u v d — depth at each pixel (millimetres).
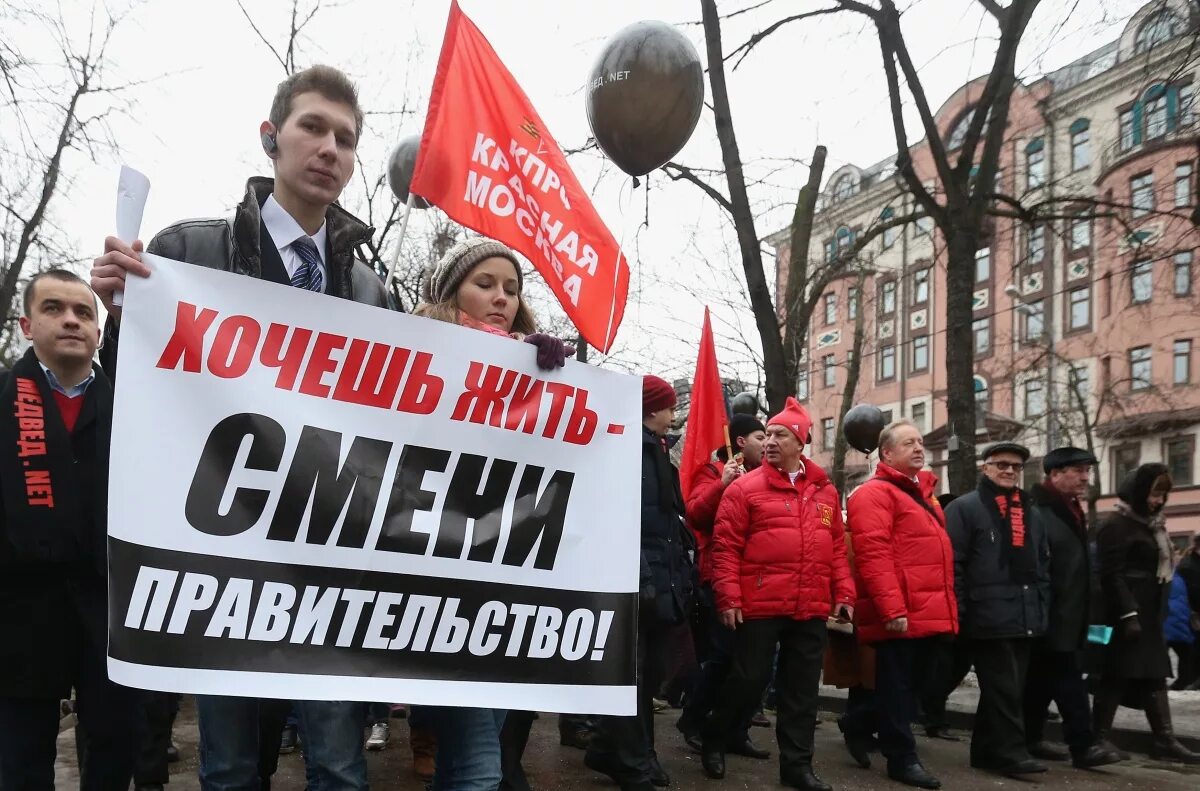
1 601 2775
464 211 3607
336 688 2369
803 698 5113
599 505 2834
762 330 10641
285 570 2357
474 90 3697
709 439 6223
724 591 5062
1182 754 6250
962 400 10430
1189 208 11898
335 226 2734
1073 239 12812
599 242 3984
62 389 2973
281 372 2422
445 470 2613
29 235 14367
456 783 2715
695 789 5078
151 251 2539
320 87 2586
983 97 10547
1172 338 32062
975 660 5820
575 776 5309
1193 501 32188
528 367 2770
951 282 10742
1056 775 5785
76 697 2912
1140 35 10586
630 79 4977
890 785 5410
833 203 26625
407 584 2512
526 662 2656
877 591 5309
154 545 2209
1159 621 6285
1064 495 6152
